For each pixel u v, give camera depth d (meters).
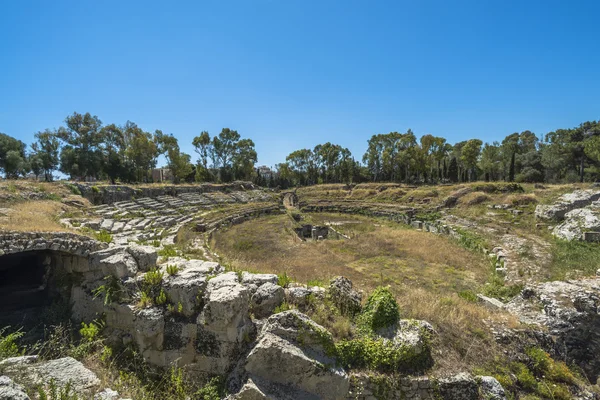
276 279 8.33
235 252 20.73
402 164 66.06
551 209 22.42
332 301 8.02
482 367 7.09
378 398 6.23
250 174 75.00
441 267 18.17
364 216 40.31
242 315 6.68
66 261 8.55
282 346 6.11
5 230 7.59
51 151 48.69
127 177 51.38
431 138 62.03
